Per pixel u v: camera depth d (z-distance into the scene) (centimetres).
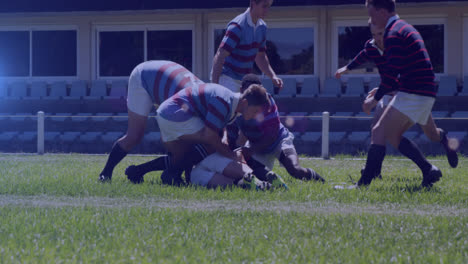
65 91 6006
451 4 5303
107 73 6219
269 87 5650
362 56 2486
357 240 1278
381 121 2153
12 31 6294
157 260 1095
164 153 5069
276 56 5938
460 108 5219
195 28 6041
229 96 2111
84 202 1841
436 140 2389
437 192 2077
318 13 5816
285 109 5450
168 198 1914
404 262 1095
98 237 1301
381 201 1872
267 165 2383
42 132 4709
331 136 5012
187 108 2131
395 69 2077
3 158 4066
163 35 6116
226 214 1575
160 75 2320
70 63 6250
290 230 1377
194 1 5628
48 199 1905
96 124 5462
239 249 1186
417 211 1702
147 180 2403
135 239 1270
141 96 2347
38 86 6047
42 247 1199
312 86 5675
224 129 2284
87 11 5775
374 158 2156
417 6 5472
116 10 5731
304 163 3747
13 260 1091
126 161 3769
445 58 5678
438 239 1298
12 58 6303
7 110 5791
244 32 2502
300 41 5894
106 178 2391
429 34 5700
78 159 3944
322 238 1296
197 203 1820
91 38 6188
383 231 1384
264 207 1750
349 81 5575
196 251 1166
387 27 2125
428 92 2089
